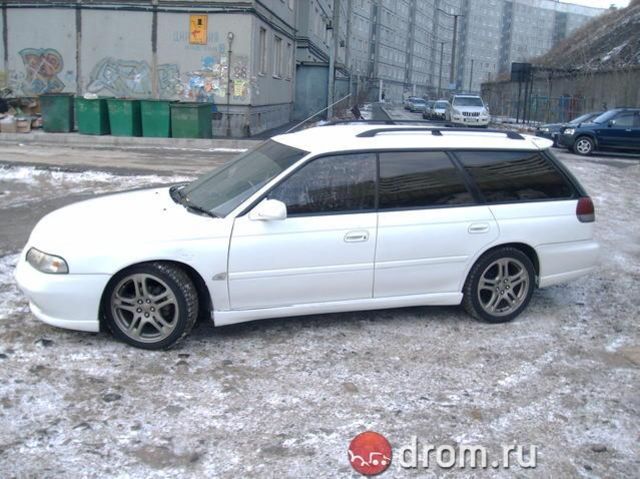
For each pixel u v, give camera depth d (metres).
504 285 5.35
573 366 4.63
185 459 3.37
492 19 131.00
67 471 3.23
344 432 3.68
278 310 4.83
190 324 4.64
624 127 21.22
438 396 4.13
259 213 4.59
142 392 4.04
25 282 4.54
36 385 4.06
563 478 3.33
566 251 5.45
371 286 4.98
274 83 24.50
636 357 4.82
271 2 22.61
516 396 4.16
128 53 20.11
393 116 41.50
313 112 32.03
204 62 19.88
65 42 20.31
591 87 36.22
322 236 4.77
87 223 4.67
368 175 4.96
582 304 5.96
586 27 62.22
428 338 5.03
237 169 5.32
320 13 39.22
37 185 11.09
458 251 5.12
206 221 4.61
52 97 18.80
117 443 3.49
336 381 4.28
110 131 18.77
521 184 5.34
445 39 127.81
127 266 4.48
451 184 5.15
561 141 22.22
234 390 4.11
